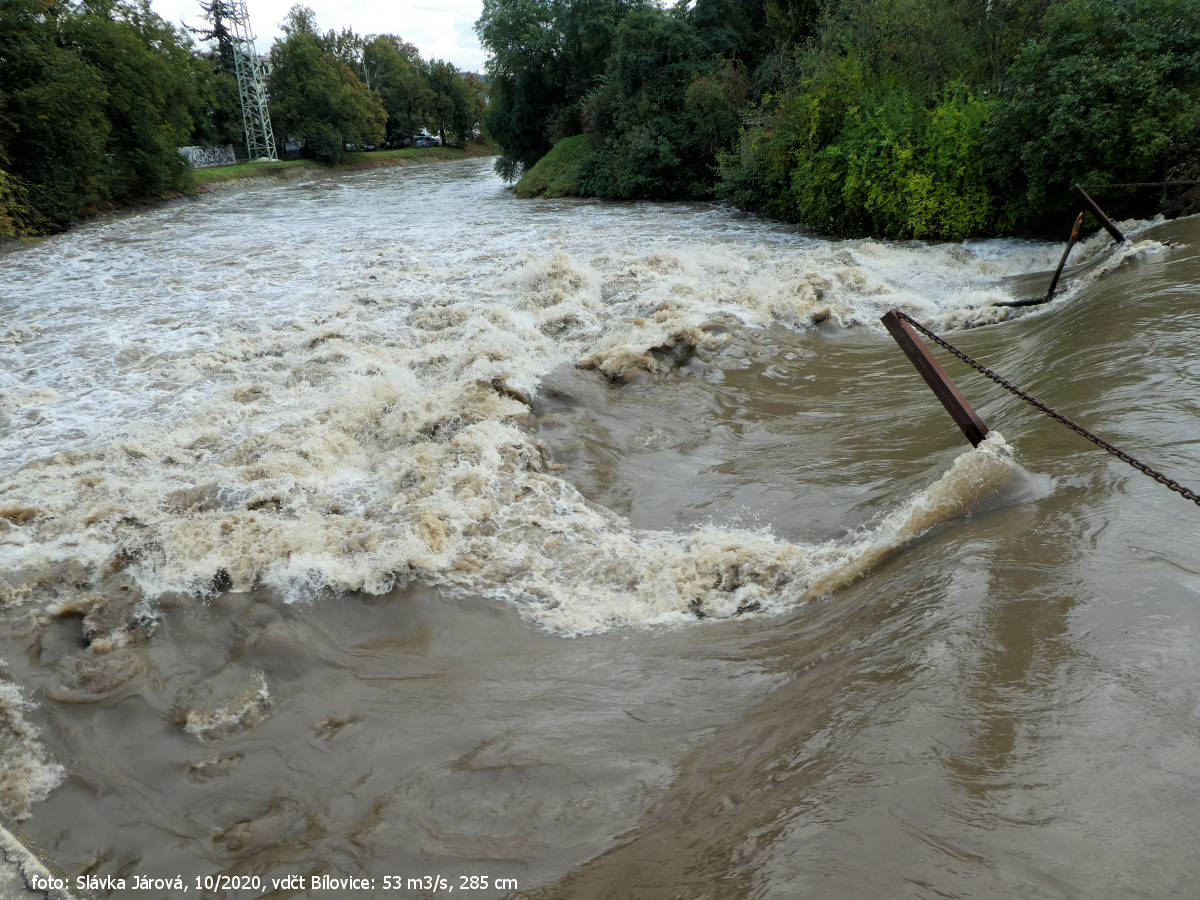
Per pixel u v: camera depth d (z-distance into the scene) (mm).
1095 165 14203
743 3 32312
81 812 3504
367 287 14117
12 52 25969
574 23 36656
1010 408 6012
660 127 29781
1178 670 2672
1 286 15602
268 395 8820
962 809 2312
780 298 11297
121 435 7887
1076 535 3645
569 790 3178
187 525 5656
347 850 3115
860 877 2166
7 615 4867
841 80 19609
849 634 3656
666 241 18672
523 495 6211
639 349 8945
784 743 2955
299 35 70500
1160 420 4680
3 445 7707
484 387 8055
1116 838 2121
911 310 11516
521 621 4699
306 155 69438
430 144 100438
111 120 32750
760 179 23016
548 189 33750
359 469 7039
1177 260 8922
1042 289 11633
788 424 7488
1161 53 14031
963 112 16609
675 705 3637
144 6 38250
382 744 3688
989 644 3039
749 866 2336
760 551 5004
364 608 4836
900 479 5562
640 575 5082
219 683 4238
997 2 21234
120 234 24453
